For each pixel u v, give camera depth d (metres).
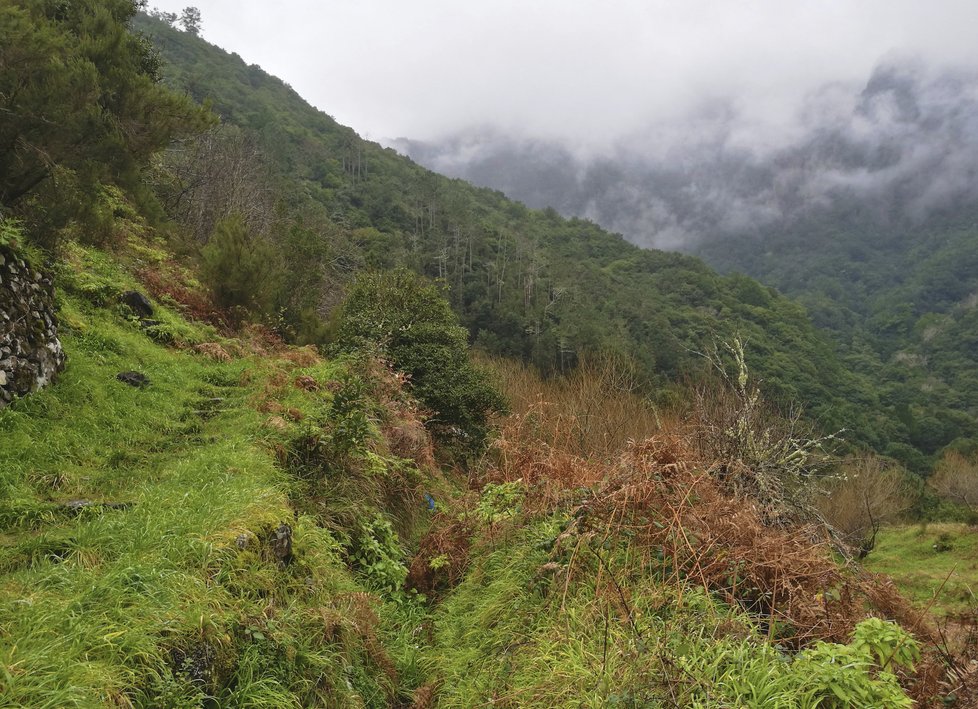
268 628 3.50
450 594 5.82
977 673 3.54
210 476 4.92
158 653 2.81
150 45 16.14
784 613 4.05
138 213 14.40
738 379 6.40
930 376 98.50
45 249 8.18
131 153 10.71
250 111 95.94
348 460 6.75
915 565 21.66
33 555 3.44
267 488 4.80
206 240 19.50
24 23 8.23
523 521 5.85
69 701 2.37
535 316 56.94
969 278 162.75
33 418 5.25
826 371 79.12
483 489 6.62
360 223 80.00
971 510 32.34
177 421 6.57
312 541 4.86
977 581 15.43
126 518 3.89
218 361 9.41
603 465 5.88
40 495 4.30
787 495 5.80
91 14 13.23
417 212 92.69
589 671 3.55
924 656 3.88
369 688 4.07
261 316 12.81
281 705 3.15
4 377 5.16
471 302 65.38
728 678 3.22
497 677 4.05
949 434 67.69
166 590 3.17
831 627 3.91
